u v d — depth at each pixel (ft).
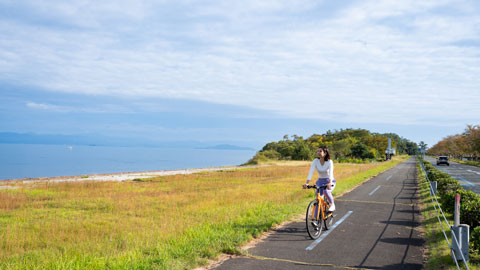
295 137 277.64
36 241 24.30
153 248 20.49
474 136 208.33
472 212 24.32
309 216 24.16
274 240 23.61
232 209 34.50
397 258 20.03
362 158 282.36
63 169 205.36
